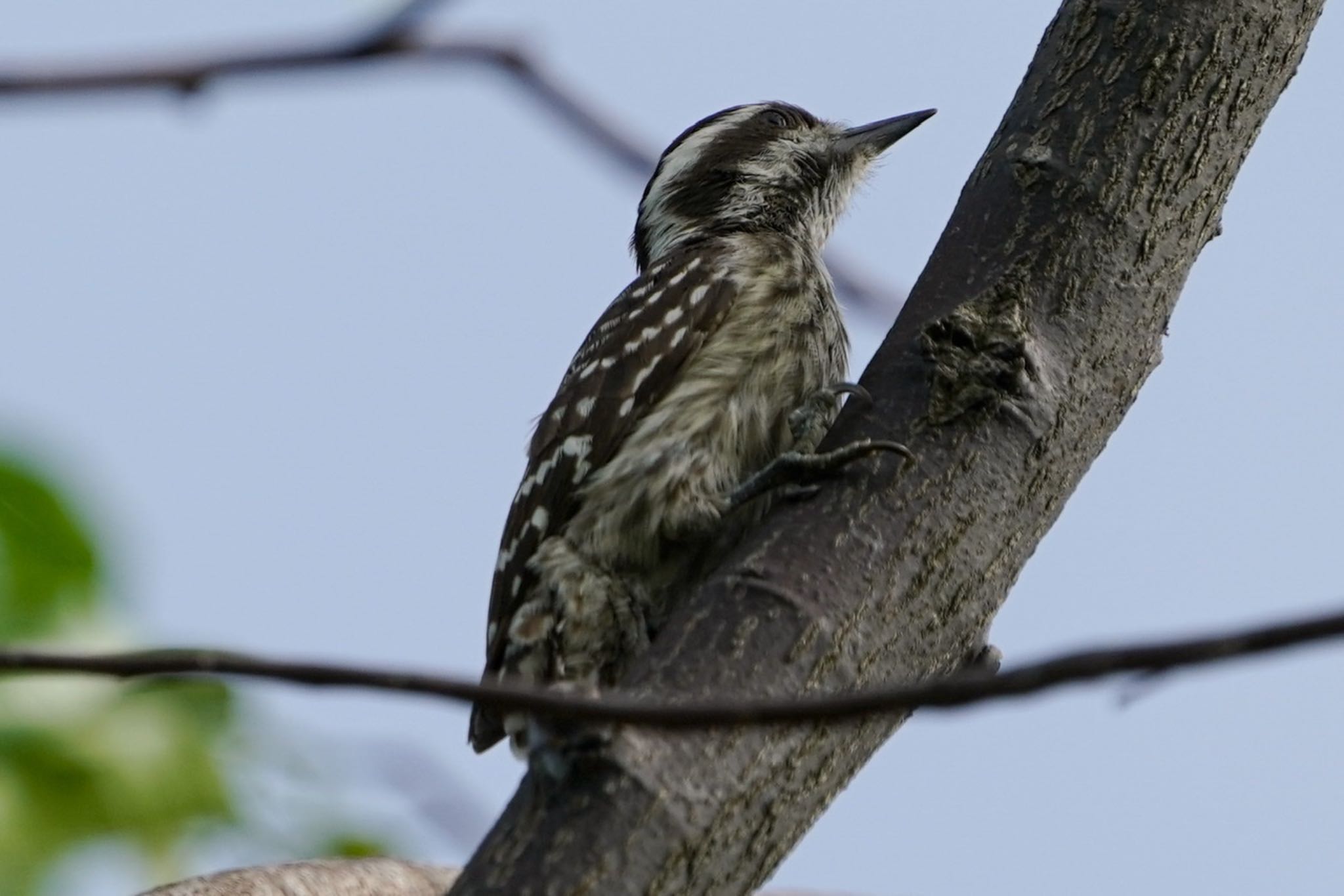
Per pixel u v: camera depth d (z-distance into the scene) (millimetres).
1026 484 7809
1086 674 4469
